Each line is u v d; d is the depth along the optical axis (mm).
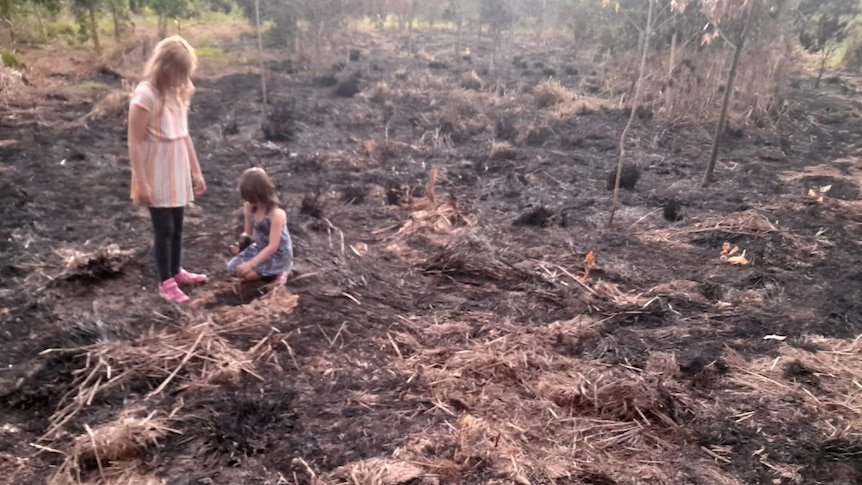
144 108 3564
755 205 6680
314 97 11500
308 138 8852
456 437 3021
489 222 6062
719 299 4664
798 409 3361
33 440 2918
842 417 3309
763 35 10289
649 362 3723
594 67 16031
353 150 8391
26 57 12938
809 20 12891
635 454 3002
